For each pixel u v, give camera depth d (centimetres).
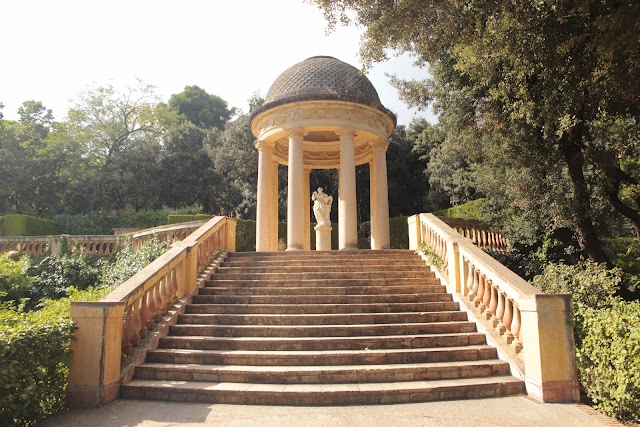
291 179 1631
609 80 991
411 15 952
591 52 939
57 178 3844
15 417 544
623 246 1775
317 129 1689
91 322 686
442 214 2277
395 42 1005
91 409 647
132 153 3962
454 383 708
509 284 808
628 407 581
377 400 669
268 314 970
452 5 965
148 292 888
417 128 3800
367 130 1709
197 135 4359
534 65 1005
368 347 834
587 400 686
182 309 990
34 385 559
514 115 1159
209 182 4194
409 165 3856
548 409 633
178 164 4112
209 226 1309
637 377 555
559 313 703
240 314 975
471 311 948
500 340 830
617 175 1360
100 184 3872
